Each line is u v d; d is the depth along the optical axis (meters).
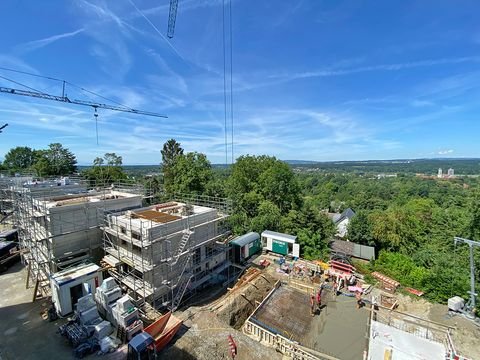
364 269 31.39
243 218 42.78
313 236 37.09
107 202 26.88
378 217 42.12
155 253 21.08
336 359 17.66
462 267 28.61
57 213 22.75
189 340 17.27
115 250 23.72
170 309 21.67
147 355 15.05
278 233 36.97
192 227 24.09
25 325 18.20
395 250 39.84
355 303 24.78
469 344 19.02
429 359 16.67
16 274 25.81
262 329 19.95
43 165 64.38
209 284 27.31
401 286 27.69
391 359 16.88
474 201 34.84
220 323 19.34
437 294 25.23
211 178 56.78
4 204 42.50
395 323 21.80
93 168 70.06
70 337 16.27
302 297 25.34
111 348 15.99
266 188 49.66
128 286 21.31
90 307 17.86
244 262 32.78
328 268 30.05
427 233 47.38
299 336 20.16
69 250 23.75
